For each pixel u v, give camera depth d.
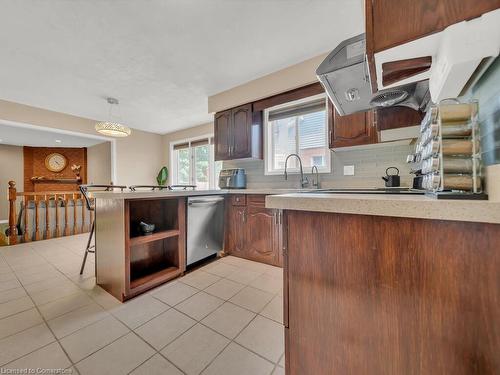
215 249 2.71
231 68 2.60
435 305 0.54
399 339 0.58
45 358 1.15
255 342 1.29
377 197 0.68
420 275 0.55
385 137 1.88
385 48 0.68
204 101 3.54
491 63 0.62
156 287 1.97
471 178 0.62
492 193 0.55
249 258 2.71
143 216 2.16
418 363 0.56
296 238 0.74
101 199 1.98
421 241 0.55
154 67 2.55
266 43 2.15
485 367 0.48
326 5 1.71
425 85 1.12
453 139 0.64
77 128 4.20
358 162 2.44
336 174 2.58
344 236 0.66
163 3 1.67
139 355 1.18
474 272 0.50
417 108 1.43
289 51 2.29
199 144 4.97
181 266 2.22
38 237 3.71
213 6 1.70
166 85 2.99
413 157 1.64
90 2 1.64
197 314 1.56
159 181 5.40
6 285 2.01
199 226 2.46
